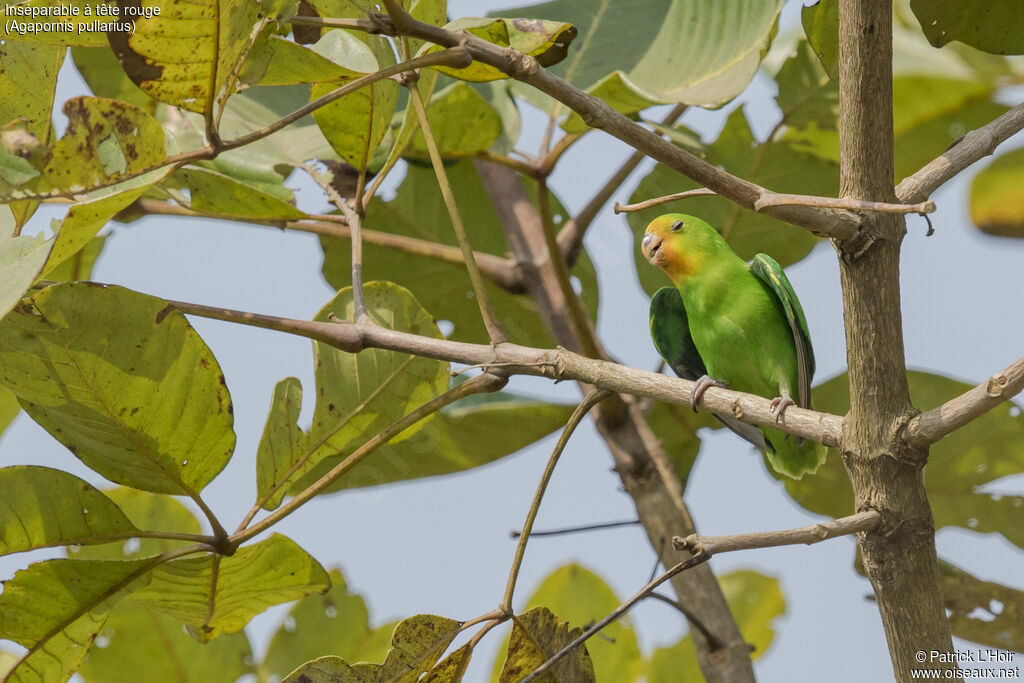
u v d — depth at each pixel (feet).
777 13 19.61
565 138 20.17
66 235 12.29
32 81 13.65
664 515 19.67
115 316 13.44
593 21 22.79
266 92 23.52
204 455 14.75
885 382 12.23
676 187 23.48
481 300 14.23
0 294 11.35
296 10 11.55
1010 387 11.19
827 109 21.91
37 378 13.55
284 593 16.55
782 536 11.73
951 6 15.74
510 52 11.50
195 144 22.47
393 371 15.98
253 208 18.51
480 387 14.07
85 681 20.47
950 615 19.27
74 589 14.20
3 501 13.83
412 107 16.16
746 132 22.52
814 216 11.81
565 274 19.40
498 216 24.18
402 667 14.05
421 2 14.58
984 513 21.84
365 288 16.33
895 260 12.13
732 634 18.76
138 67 11.46
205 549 14.71
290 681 13.78
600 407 20.18
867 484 12.54
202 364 14.11
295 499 14.32
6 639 14.40
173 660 20.74
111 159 11.58
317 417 15.89
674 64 21.45
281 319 14.26
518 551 14.01
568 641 14.65
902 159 25.82
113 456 14.52
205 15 11.09
